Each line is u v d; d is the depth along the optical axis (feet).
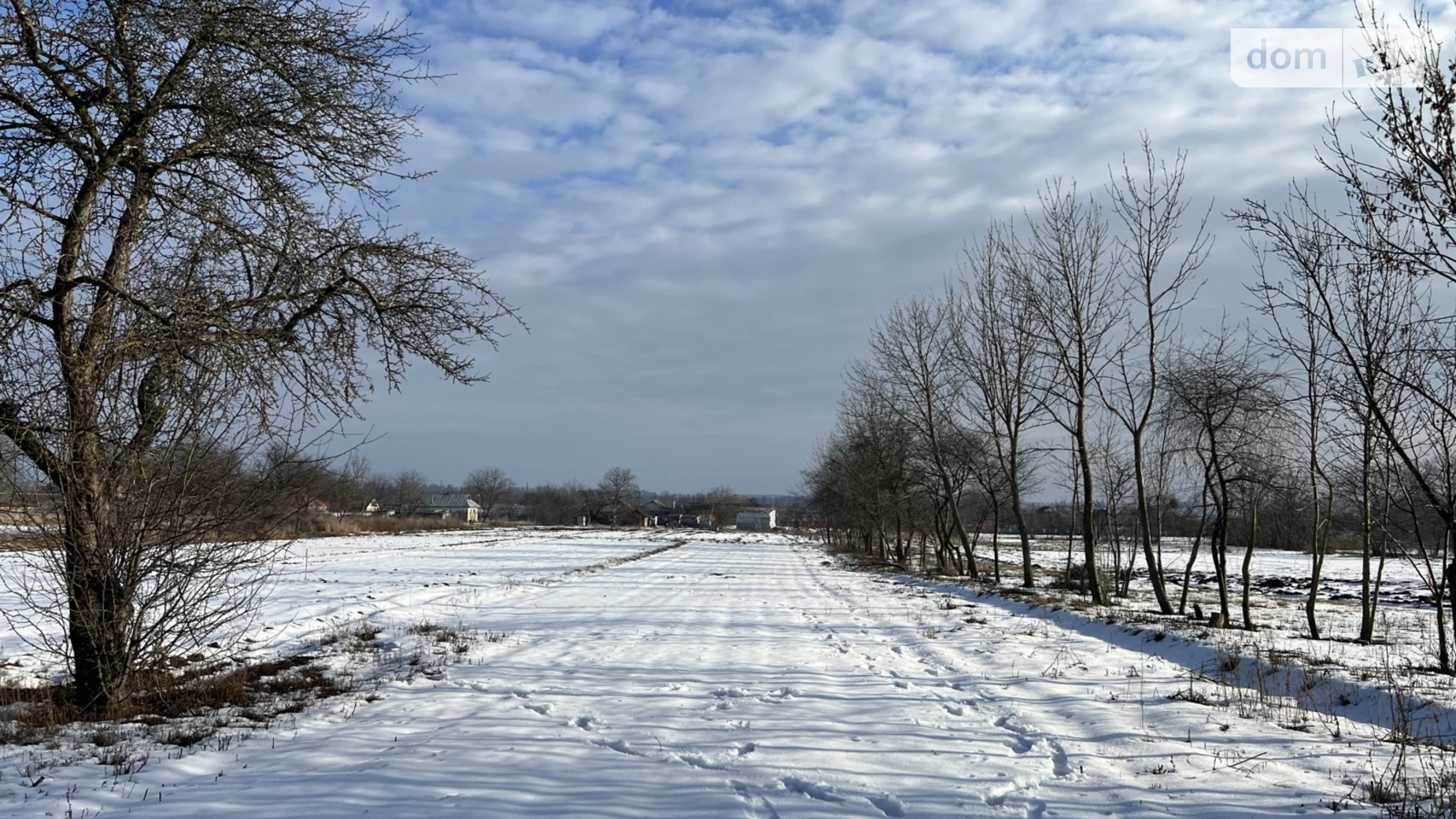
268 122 29.32
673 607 65.36
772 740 24.80
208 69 27.96
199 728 25.75
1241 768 22.09
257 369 28.89
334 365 33.63
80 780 20.45
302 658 39.29
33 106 26.02
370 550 151.64
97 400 26.78
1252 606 80.18
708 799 19.49
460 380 36.35
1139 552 183.32
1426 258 24.58
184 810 18.52
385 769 21.66
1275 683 34.37
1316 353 50.16
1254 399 54.54
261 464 30.68
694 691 32.30
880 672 37.04
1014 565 171.12
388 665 38.63
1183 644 44.52
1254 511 57.62
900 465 143.02
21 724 25.49
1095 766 22.29
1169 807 19.07
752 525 464.65
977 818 18.53
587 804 19.06
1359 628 60.54
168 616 29.12
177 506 28.58
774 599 74.28
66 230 26.94
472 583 84.43
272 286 31.50
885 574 118.01
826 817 18.44
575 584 88.48
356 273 33.32
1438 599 38.93
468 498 432.25
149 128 27.61
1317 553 52.60
